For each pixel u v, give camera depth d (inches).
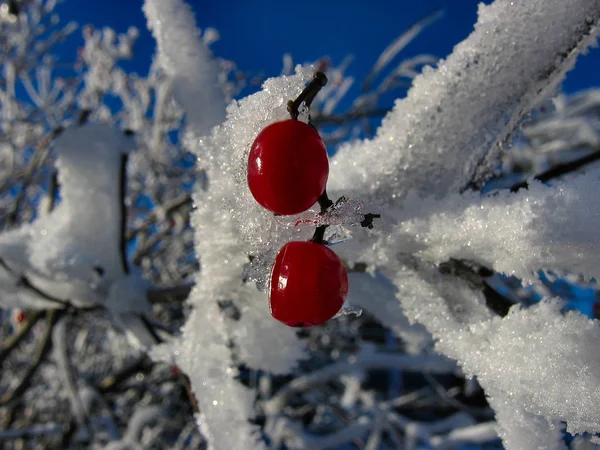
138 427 8.8
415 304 2.7
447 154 2.6
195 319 3.0
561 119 8.6
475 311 2.6
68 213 4.3
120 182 4.3
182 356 3.0
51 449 10.9
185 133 3.0
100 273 4.3
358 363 8.1
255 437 2.8
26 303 4.8
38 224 4.4
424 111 2.6
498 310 2.6
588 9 2.2
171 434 14.6
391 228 2.5
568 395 2.0
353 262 2.9
